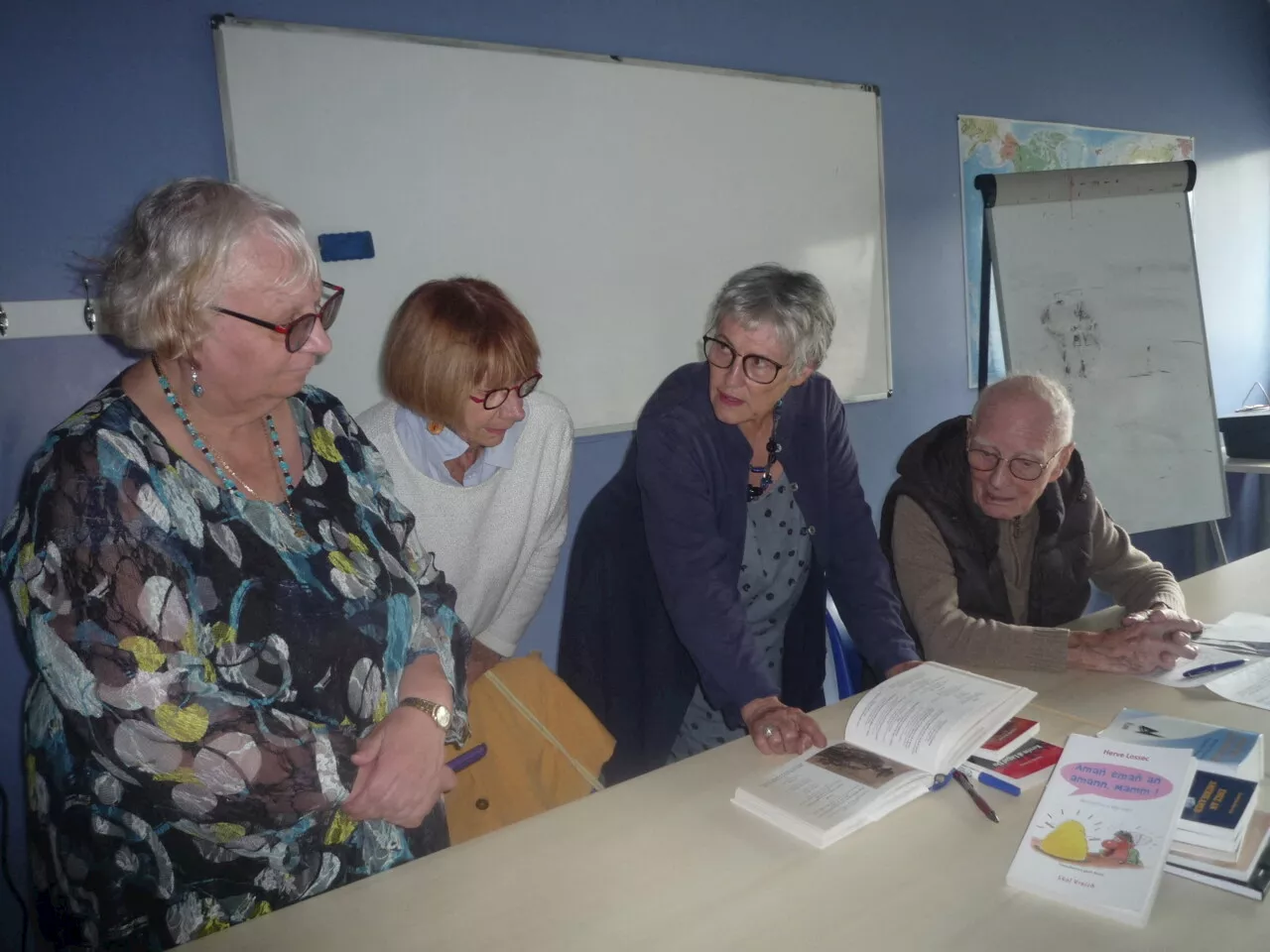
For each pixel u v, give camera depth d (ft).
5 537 2.74
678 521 4.48
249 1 5.82
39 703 3.13
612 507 5.38
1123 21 11.39
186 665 2.73
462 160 6.68
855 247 9.04
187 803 2.77
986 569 5.23
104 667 2.59
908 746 3.46
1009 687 3.76
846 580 4.99
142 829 2.92
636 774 5.33
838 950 2.51
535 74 6.93
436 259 6.64
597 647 5.37
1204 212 12.76
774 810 3.19
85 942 2.94
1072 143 10.91
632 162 7.50
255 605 2.93
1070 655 4.49
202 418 3.00
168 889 2.93
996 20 10.06
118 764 2.67
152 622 2.67
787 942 2.55
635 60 7.43
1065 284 9.36
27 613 2.63
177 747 2.70
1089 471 9.46
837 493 5.08
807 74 8.59
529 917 2.74
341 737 2.98
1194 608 5.18
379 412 4.58
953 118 9.78
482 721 4.50
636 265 7.63
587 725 4.72
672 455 4.55
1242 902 2.65
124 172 5.52
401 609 3.40
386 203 6.40
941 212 9.79
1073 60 10.89
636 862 3.00
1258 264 13.70
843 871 2.89
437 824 3.70
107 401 2.87
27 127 5.22
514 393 4.18
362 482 3.54
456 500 4.56
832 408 5.15
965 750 3.43
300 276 2.81
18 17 5.15
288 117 5.98
